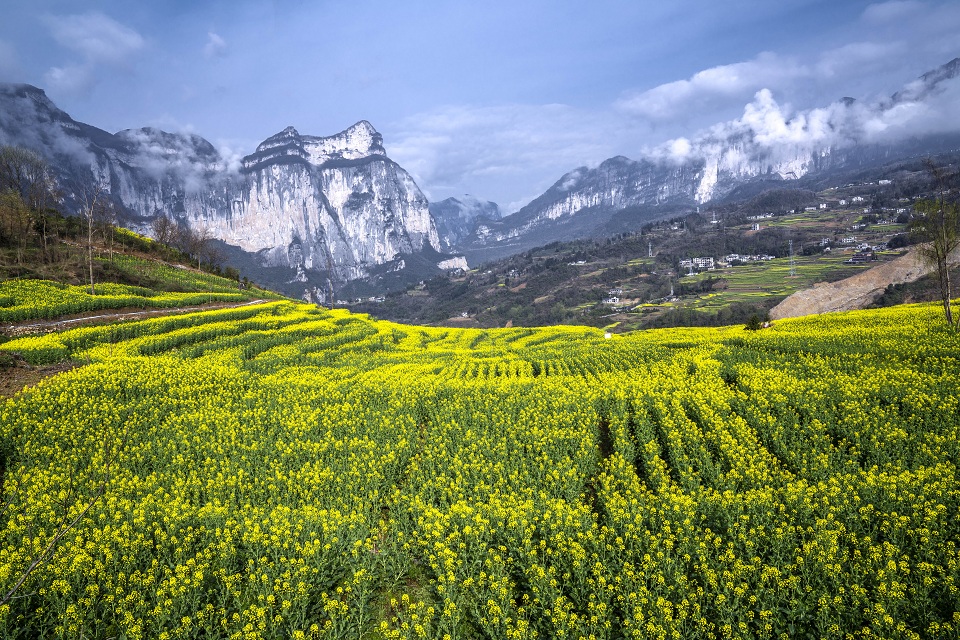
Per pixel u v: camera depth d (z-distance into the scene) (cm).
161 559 1234
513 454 1841
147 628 1067
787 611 1031
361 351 4703
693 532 1287
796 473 1630
